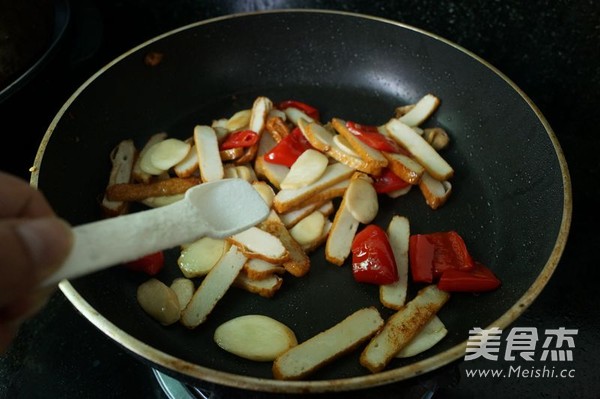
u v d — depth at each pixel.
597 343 0.33
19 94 0.32
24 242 0.17
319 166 0.35
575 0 0.37
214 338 0.30
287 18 0.41
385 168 0.36
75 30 0.37
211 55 0.42
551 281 0.36
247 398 0.24
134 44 0.47
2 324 0.20
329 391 0.23
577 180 0.40
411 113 0.40
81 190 0.35
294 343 0.29
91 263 0.19
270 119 0.38
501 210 0.35
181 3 0.46
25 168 0.36
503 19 0.40
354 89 0.43
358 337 0.29
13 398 0.31
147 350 0.24
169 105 0.41
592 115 0.41
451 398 0.31
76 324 0.34
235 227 0.22
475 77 0.38
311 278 0.32
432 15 0.42
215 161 0.36
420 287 0.32
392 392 0.24
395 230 0.34
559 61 0.40
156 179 0.36
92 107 0.36
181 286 0.31
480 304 0.31
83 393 0.31
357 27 0.41
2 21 0.32
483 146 0.38
